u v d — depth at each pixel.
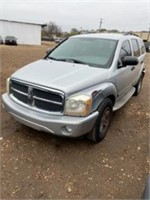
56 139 3.50
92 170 2.86
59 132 2.79
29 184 2.55
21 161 2.93
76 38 4.47
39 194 2.42
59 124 2.73
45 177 2.68
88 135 3.29
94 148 3.35
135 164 3.05
